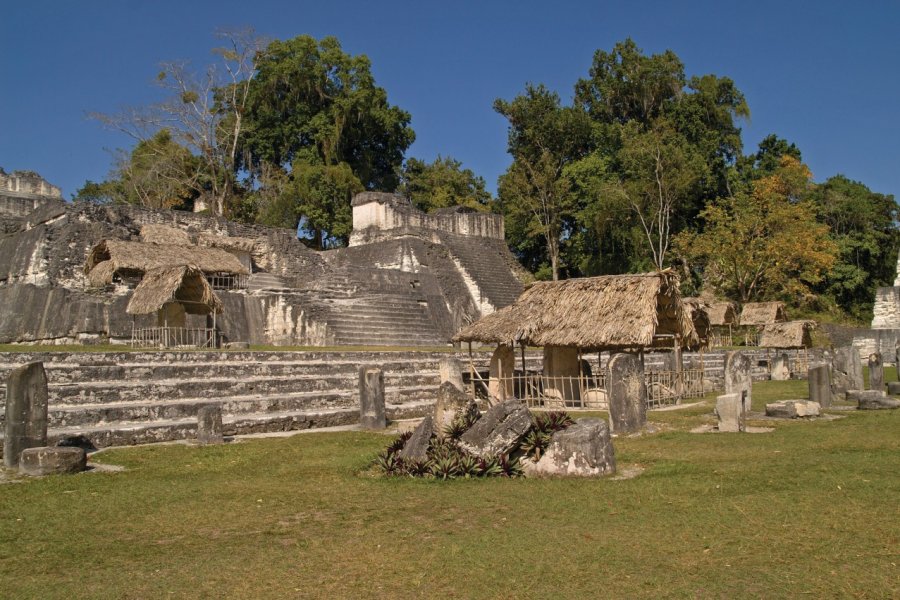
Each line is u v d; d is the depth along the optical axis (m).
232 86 43.44
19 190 39.56
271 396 14.25
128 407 11.89
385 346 24.05
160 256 23.56
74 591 4.90
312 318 24.64
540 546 5.65
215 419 11.30
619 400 11.89
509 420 8.81
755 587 4.70
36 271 24.53
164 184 42.84
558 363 17.03
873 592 4.57
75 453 9.08
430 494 7.64
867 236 43.06
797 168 44.50
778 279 36.97
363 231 39.47
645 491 7.41
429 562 5.35
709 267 40.88
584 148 47.12
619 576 4.96
